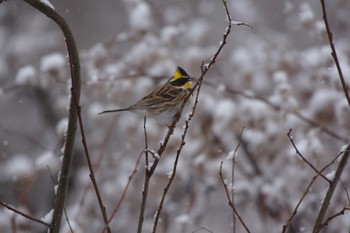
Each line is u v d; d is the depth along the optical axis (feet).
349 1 51.72
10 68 68.54
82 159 55.52
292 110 39.75
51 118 59.98
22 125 66.74
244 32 54.60
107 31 72.59
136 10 46.24
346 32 53.06
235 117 41.06
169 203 45.34
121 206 48.01
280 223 41.14
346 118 39.40
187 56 46.73
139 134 42.70
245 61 46.70
